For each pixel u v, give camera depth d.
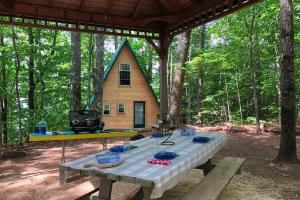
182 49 11.31
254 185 4.46
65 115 13.02
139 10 7.41
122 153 3.37
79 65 10.85
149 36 7.84
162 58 7.89
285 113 5.88
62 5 6.70
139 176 2.42
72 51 10.80
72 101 10.73
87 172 2.71
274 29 12.64
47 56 12.51
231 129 10.49
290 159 5.79
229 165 4.01
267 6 11.43
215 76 19.61
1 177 5.12
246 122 14.62
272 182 4.63
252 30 11.61
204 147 3.65
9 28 11.34
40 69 12.51
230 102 19.69
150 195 2.50
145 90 15.49
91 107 6.71
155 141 4.20
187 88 21.61
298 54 12.12
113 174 2.52
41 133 5.03
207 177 3.44
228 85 17.98
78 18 6.94
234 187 4.34
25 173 5.33
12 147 8.23
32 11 6.42
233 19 12.78
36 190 4.25
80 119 5.18
